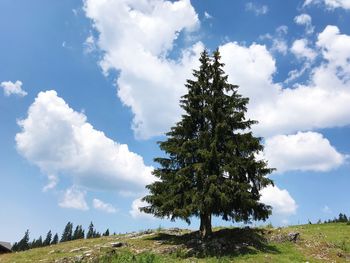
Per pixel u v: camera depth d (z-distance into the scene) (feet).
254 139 99.71
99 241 118.73
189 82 110.63
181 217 94.27
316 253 90.07
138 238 112.57
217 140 99.96
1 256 109.19
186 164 103.40
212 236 100.73
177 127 105.70
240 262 81.10
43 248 120.67
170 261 82.99
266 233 102.32
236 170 94.17
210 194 90.99
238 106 106.01
